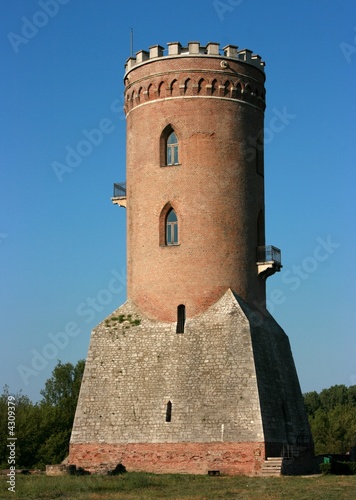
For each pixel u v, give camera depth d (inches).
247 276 2003.0
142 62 2081.7
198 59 2032.5
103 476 1691.7
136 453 1840.6
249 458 1744.6
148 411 1865.2
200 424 1803.6
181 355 1893.5
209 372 1850.4
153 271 1996.8
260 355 1888.5
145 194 2041.1
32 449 2923.2
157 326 1956.2
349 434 4279.0
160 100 2044.8
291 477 1685.5
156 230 2010.3
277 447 1812.3
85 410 1925.4
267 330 2021.4
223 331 1884.8
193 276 1958.7
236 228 2003.0
